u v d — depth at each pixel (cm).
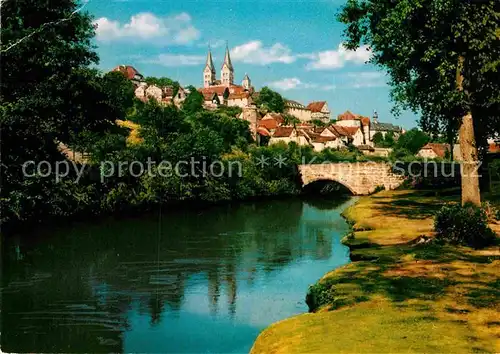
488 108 3191
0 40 3184
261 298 1986
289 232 3906
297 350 1079
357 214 4247
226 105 14675
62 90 3584
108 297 2022
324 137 12356
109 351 1448
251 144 9688
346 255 2758
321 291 1705
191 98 11506
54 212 4038
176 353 1429
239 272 2458
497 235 2381
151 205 5281
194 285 2206
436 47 2531
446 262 1908
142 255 2939
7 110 3300
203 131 6644
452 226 2303
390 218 3634
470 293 1468
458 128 2911
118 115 4341
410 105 3334
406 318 1248
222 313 1798
